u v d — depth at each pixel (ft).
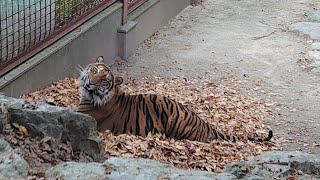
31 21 23.48
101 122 20.17
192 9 44.04
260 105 27.71
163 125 20.72
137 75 30.81
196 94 28.19
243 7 45.68
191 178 12.42
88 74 19.81
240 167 14.97
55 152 14.64
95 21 28.96
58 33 25.72
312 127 25.57
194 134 21.09
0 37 21.26
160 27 38.88
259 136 23.45
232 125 24.40
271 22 42.29
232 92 29.04
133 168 12.67
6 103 15.12
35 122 14.84
